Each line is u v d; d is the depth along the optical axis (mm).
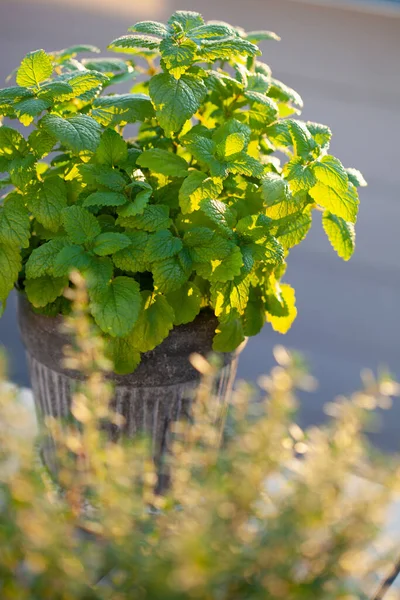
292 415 749
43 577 664
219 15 2238
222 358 1399
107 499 743
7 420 704
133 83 2320
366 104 2238
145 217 1280
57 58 1527
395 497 701
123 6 2258
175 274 1232
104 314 1199
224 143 1286
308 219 1403
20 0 2326
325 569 670
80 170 1310
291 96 1499
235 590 668
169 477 1456
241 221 1294
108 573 742
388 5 2045
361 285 2414
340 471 668
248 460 722
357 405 707
